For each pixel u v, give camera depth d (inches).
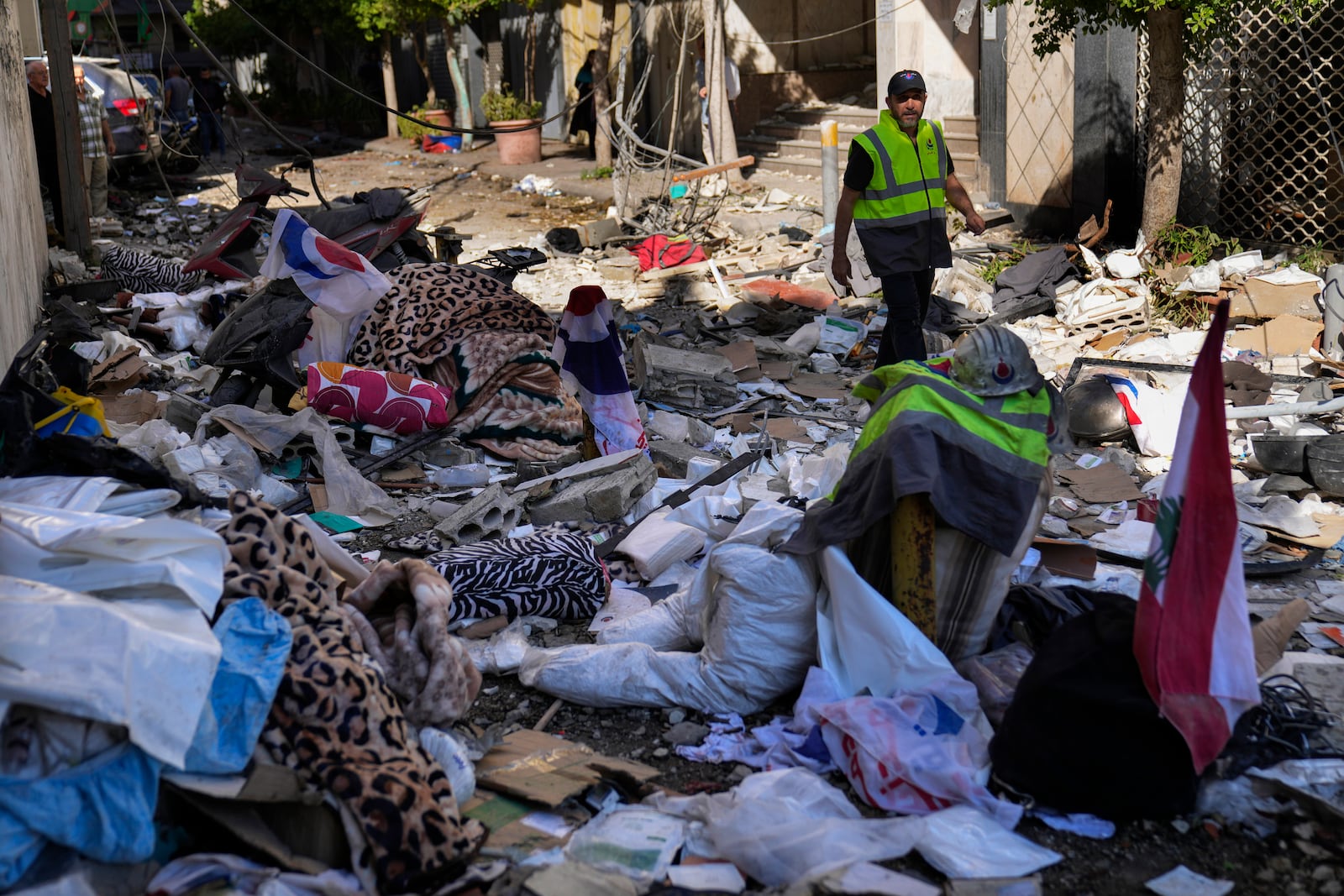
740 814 120.6
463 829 117.7
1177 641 119.0
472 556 180.4
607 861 117.8
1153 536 120.7
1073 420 253.4
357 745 116.4
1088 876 116.8
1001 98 489.7
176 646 110.9
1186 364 301.0
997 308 363.6
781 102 714.8
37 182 446.0
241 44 1224.8
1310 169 390.0
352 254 275.6
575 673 153.6
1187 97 407.8
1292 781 124.5
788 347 333.1
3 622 106.3
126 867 108.5
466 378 258.7
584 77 820.0
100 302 403.2
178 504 150.7
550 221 595.8
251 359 263.1
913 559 135.3
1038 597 149.6
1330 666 144.1
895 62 571.8
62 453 149.7
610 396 235.8
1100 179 443.2
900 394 138.6
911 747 128.4
